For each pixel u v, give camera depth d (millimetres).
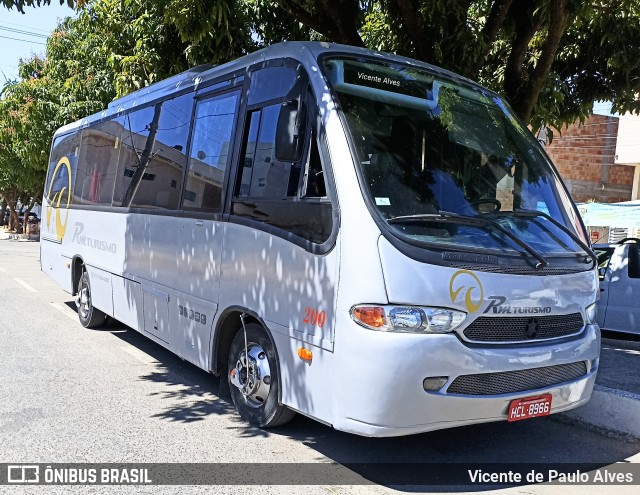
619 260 9664
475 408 3850
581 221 5156
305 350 4160
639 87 9086
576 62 9555
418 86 4891
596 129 25062
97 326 9000
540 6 7129
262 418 4867
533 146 5395
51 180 11305
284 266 4414
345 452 4625
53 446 4586
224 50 8562
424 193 4289
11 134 22234
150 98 7305
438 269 3773
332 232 4008
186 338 5855
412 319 3668
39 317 9805
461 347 3762
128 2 8781
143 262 6891
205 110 5867
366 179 4047
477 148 4887
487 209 4551
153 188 6816
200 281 5566
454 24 7438
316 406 4066
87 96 18797
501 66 10008
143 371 6801
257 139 4957
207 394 6012
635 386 6219
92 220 8750
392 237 3781
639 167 20453
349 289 3820
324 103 4328
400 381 3621
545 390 4160
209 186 5559
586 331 4539
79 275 9547
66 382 6266
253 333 4918
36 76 23812
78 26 17578
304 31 9820
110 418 5242
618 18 8203
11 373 6504
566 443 5008
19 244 31500
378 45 9641
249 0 9195
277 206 4543
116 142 8195
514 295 3998
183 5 7117
